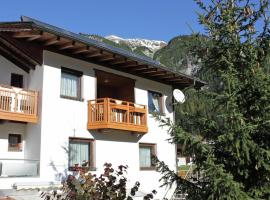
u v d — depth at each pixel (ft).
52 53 50.52
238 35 24.54
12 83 49.75
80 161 52.24
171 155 68.28
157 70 62.39
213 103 23.61
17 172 44.55
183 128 24.36
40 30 44.65
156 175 64.28
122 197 23.70
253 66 23.61
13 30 45.44
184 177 25.71
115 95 66.69
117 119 55.83
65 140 50.42
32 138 48.60
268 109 22.72
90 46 50.06
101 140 55.72
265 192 22.08
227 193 20.57
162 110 69.21
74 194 24.00
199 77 26.12
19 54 49.55
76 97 53.26
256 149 21.54
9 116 45.01
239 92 23.43
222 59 24.08
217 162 23.18
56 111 49.85
